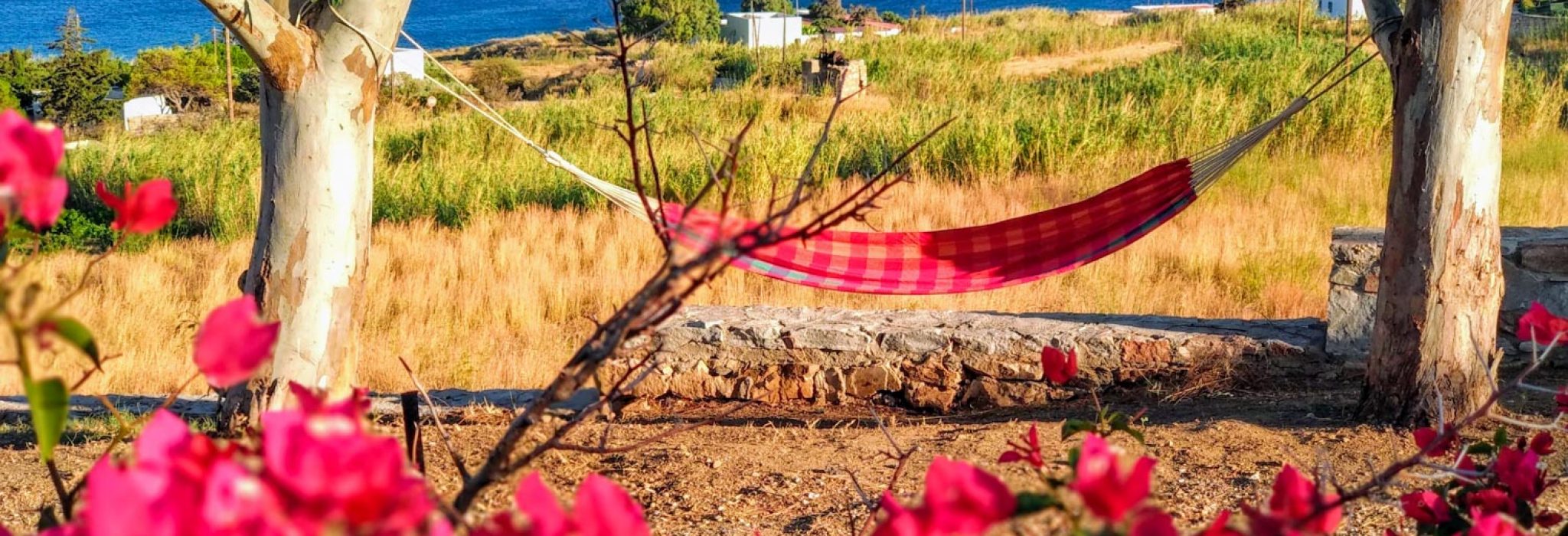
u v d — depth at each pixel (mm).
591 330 8789
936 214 11867
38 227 1125
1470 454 2111
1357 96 14234
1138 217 5305
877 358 5805
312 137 4293
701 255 1348
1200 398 5480
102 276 10023
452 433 5059
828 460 4574
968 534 1010
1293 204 10945
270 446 855
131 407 5680
